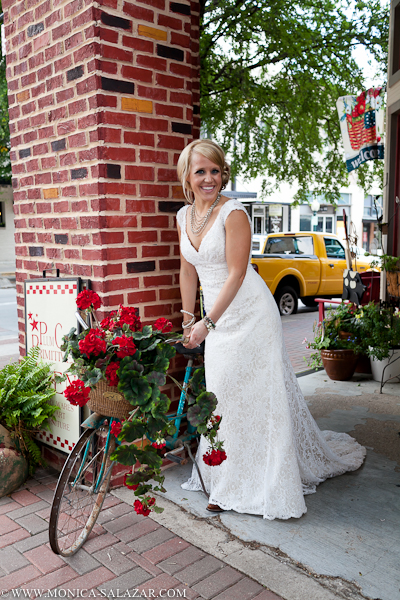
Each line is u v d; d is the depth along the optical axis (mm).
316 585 2275
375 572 2367
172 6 3246
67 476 2506
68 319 3266
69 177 3199
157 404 2195
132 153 3115
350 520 2816
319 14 7125
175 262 3443
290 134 7836
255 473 2922
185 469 3496
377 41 7215
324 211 24391
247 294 2830
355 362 5633
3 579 2352
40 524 2814
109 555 2516
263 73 7383
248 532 2703
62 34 3102
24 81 3500
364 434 4062
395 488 3180
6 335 8750
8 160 13234
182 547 2576
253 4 6461
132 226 3162
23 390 3373
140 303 3256
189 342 2572
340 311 5805
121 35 2992
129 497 3104
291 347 7668
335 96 7598
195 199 2830
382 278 5926
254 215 21688
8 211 22891
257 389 2869
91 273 3135
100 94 2926
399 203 5809
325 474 3283
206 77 6910
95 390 2340
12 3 3506
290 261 10297
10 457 3133
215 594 2229
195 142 2705
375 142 6070
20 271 3832
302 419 3180
